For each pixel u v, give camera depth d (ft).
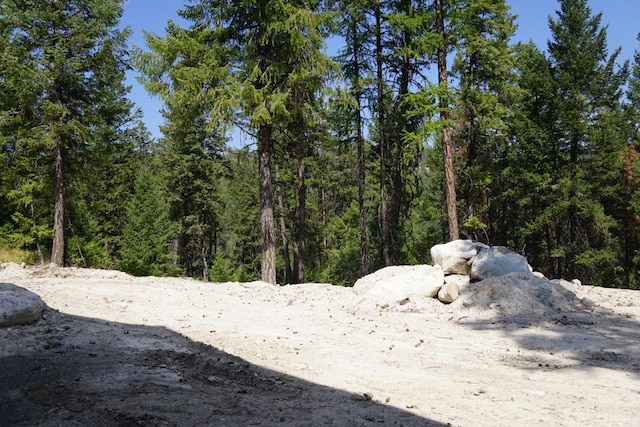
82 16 65.41
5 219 90.07
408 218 88.63
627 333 28.78
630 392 19.03
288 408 16.48
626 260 108.78
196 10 54.60
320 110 57.41
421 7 68.08
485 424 15.43
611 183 102.17
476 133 84.17
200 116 54.34
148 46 50.52
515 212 110.73
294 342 27.43
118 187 124.47
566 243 103.55
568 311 34.86
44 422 13.97
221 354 23.49
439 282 40.37
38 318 26.63
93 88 66.69
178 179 118.62
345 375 21.27
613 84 101.50
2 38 59.93
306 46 52.54
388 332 30.25
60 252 64.85
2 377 18.06
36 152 66.54
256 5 51.80
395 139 76.69
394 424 15.17
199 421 14.43
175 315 33.58
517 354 24.91
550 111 95.04
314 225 105.09
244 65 54.03
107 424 13.87
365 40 74.59
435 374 21.59
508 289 36.01
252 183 146.00
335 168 129.49
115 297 37.91
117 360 20.58
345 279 119.75
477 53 80.18
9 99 63.77
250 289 46.88
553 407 17.24
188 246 138.51
